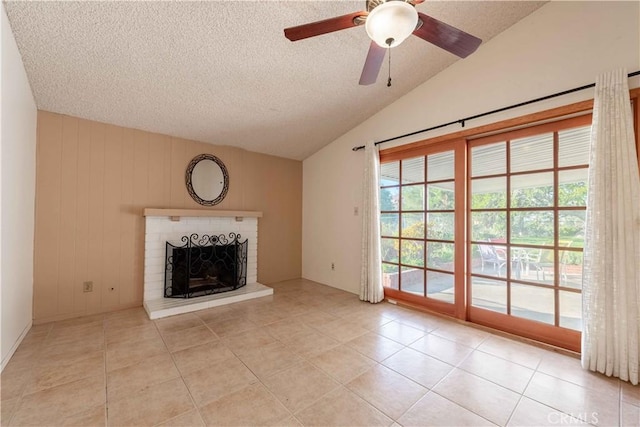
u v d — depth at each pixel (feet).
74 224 9.62
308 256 15.96
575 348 7.39
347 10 6.89
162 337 8.20
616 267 6.10
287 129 12.61
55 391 5.61
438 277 10.33
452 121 9.61
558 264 7.75
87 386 5.79
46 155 9.10
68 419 4.86
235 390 5.74
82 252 9.77
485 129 8.85
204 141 12.74
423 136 10.50
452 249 9.92
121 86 8.51
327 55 8.28
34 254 8.86
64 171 9.43
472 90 9.15
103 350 7.35
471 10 7.68
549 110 7.59
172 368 6.53
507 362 6.90
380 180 12.24
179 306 10.23
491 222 9.08
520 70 8.12
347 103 11.14
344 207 13.71
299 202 16.38
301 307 11.01
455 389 5.82
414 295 11.09
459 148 9.63
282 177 15.64
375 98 11.06
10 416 4.90
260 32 7.16
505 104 8.41
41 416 4.92
